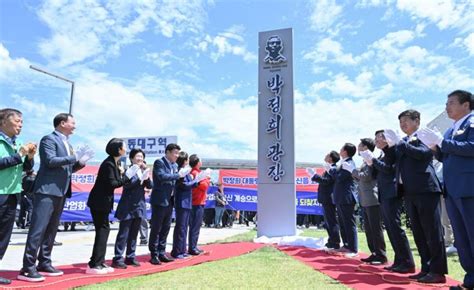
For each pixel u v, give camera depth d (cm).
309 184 1345
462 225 355
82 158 439
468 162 342
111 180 447
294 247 711
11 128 399
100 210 440
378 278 420
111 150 460
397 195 434
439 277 392
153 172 534
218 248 694
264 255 603
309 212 1329
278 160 853
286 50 889
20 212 1131
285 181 845
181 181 575
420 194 401
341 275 434
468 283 349
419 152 397
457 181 346
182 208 571
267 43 902
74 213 1103
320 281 400
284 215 833
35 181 412
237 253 629
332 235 668
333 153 699
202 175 581
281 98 875
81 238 895
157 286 368
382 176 473
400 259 457
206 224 1394
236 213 1553
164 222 539
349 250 609
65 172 423
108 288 358
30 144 403
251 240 836
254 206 1379
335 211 677
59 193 414
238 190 1392
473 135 342
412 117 433
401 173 423
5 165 380
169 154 549
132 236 499
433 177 402
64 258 575
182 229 573
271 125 870
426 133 361
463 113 365
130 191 491
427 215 398
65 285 371
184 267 489
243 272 448
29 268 388
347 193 611
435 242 395
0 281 365
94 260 439
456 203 351
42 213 400
